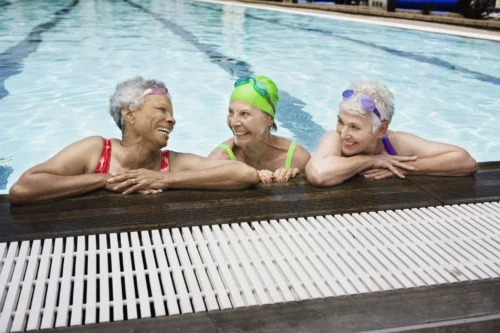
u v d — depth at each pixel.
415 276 1.75
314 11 14.79
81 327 1.46
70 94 5.63
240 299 1.60
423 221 2.21
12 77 6.32
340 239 2.01
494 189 2.61
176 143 4.34
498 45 8.98
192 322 1.49
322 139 2.90
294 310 1.55
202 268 1.78
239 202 2.36
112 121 4.75
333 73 7.03
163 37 9.90
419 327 1.46
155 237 1.99
